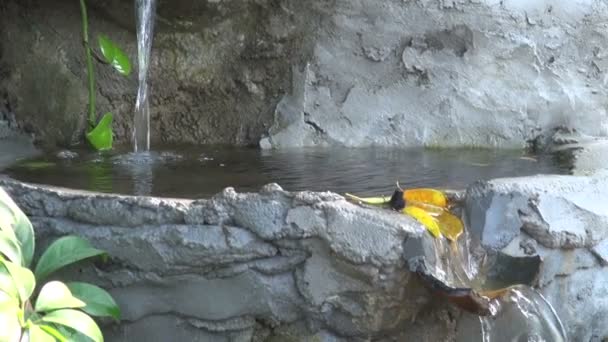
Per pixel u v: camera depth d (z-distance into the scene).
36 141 2.90
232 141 3.00
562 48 2.93
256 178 2.45
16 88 2.93
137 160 2.70
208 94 3.03
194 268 2.05
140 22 2.86
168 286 2.08
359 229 2.00
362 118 2.94
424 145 2.91
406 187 2.32
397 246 1.99
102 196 2.09
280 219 2.02
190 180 2.44
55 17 2.97
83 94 2.98
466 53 2.93
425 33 2.95
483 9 2.93
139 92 2.91
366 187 2.33
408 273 2.02
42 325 1.96
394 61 2.96
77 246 2.05
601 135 2.87
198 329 2.09
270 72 3.00
